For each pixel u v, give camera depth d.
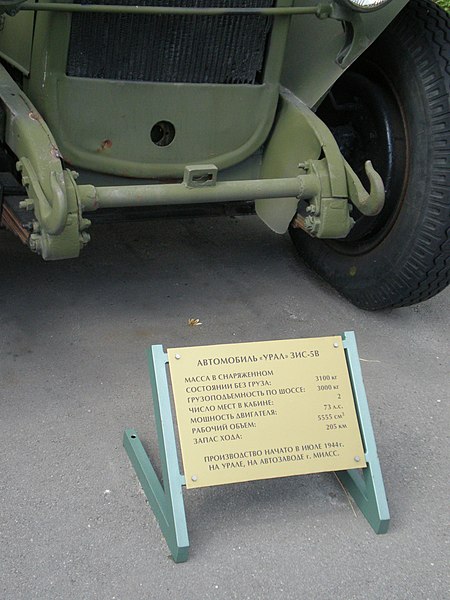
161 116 2.71
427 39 2.77
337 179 2.59
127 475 2.26
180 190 2.50
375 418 2.54
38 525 2.09
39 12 2.49
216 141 2.81
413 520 2.18
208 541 2.08
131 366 2.68
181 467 2.25
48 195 2.31
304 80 2.86
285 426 2.10
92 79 2.60
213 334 2.88
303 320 3.00
